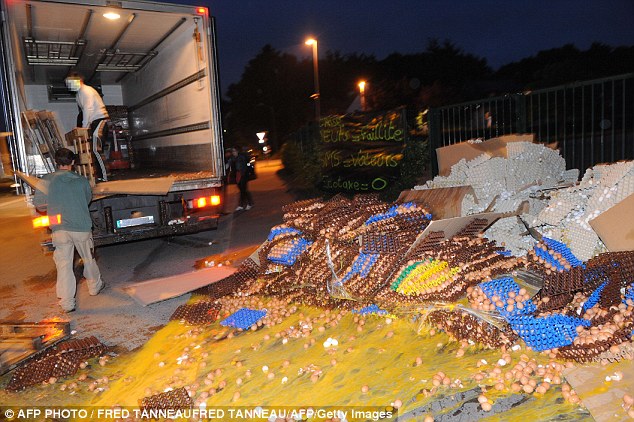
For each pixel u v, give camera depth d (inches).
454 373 139.1
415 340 162.7
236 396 147.6
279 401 142.8
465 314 157.4
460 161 239.8
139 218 323.6
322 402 138.5
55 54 436.1
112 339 204.7
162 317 224.5
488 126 319.6
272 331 191.6
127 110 573.3
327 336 178.9
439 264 177.9
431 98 1134.4
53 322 214.1
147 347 194.1
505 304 154.3
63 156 242.8
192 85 374.3
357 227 216.2
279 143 2261.3
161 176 389.1
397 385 139.6
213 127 349.1
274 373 158.9
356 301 191.3
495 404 123.0
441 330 163.5
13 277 327.9
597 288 154.7
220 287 241.9
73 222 241.8
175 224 332.2
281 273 230.1
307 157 634.2
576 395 119.3
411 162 417.4
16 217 587.2
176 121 418.9
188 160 402.3
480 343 150.0
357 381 145.7
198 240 402.9
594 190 189.0
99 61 470.6
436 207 224.2
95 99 375.6
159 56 438.0
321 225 226.7
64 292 237.9
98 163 367.9
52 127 356.2
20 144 289.0
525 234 202.2
